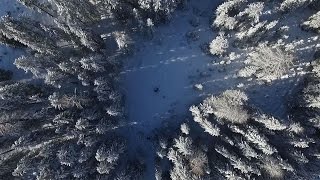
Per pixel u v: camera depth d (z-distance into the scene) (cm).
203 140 3922
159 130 4091
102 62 3594
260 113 3731
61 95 3528
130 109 4159
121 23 4031
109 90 3684
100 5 3850
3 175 3712
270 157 3684
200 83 4159
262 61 3869
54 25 4100
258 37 3934
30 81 4025
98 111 3694
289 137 3722
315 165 3869
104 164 3541
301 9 4141
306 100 3822
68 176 3591
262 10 4009
